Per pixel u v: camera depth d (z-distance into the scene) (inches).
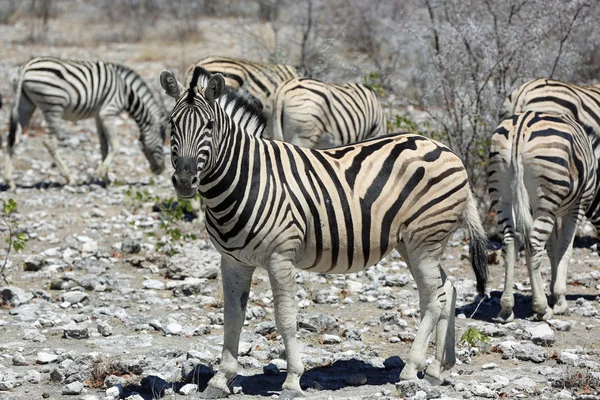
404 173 436.8
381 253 440.1
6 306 602.9
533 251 576.7
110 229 829.8
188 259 701.3
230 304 433.7
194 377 457.7
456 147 852.0
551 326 572.1
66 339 536.4
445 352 463.2
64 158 1151.6
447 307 454.6
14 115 971.9
